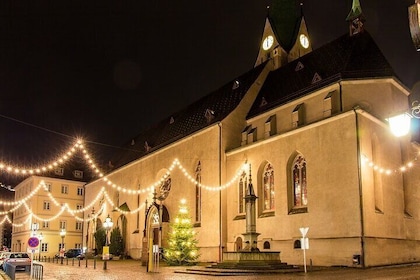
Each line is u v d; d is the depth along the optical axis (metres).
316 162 35.81
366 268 30.62
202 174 46.75
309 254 34.84
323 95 38.03
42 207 78.25
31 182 80.06
